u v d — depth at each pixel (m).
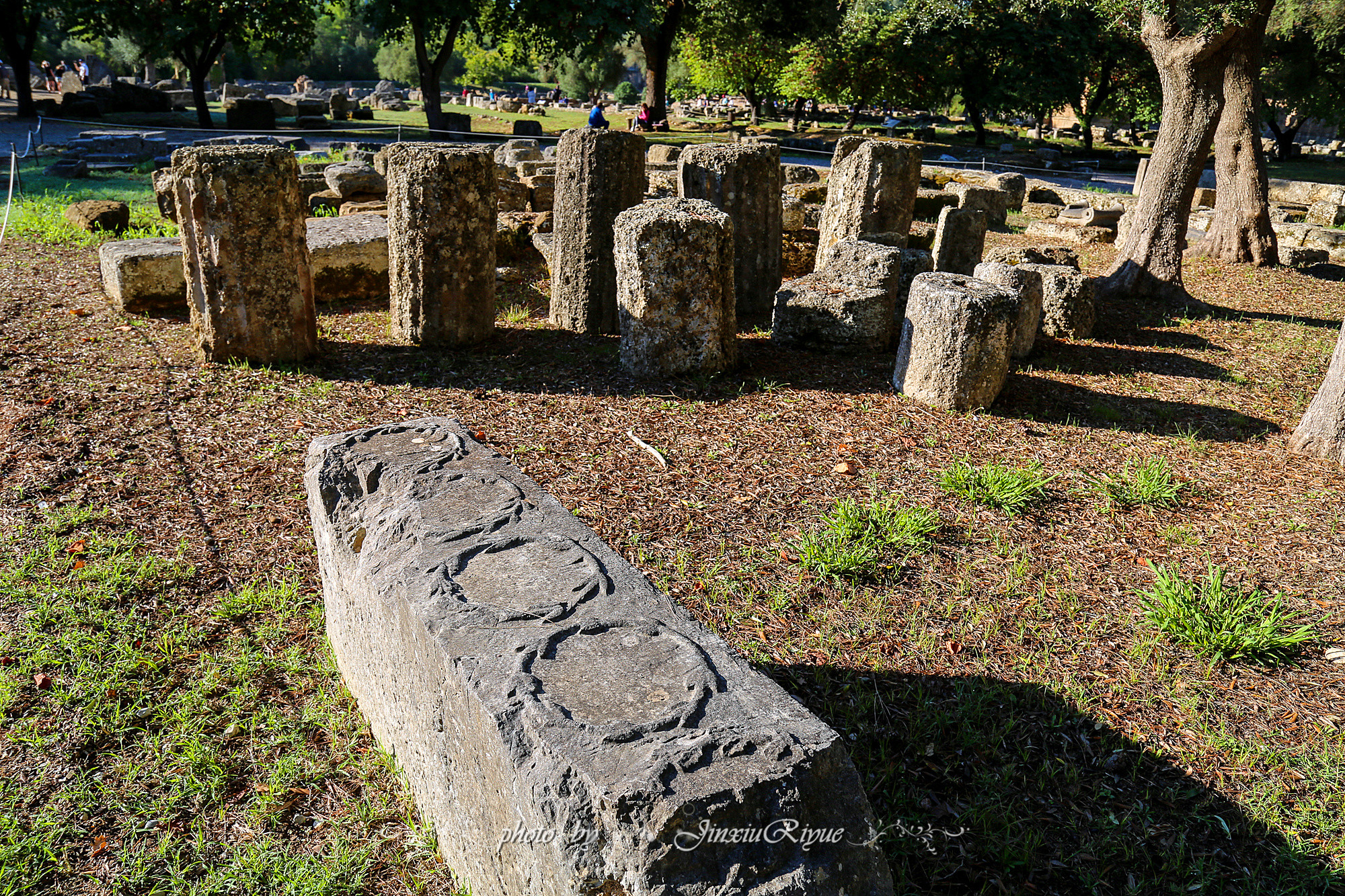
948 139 36.06
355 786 3.19
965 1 28.58
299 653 3.79
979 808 3.09
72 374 6.29
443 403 6.23
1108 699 3.66
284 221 6.39
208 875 2.82
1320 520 5.18
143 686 3.54
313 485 3.36
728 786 1.97
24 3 25.67
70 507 4.68
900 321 8.44
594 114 23.69
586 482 5.21
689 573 4.39
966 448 5.88
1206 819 3.09
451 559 2.77
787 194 14.39
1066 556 4.72
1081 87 30.61
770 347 7.73
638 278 6.50
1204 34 9.42
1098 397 7.07
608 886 1.95
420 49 25.91
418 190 6.76
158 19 24.53
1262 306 10.76
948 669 3.80
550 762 2.04
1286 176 29.05
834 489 5.27
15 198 13.08
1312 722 3.58
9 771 3.13
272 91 48.03
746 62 32.28
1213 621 4.05
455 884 2.76
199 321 6.53
